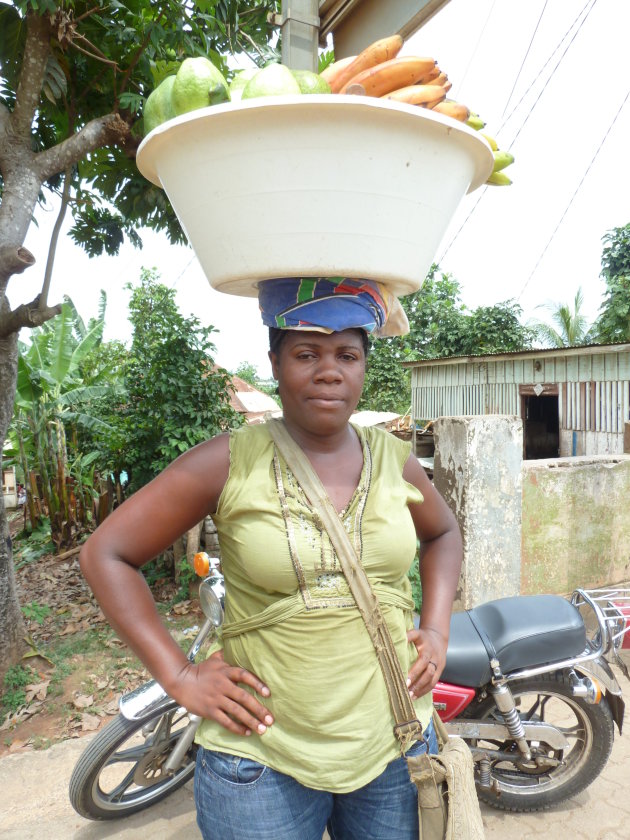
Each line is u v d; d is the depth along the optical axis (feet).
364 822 4.03
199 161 2.95
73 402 27.89
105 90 13.50
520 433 11.76
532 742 7.19
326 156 2.80
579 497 13.25
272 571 3.52
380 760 3.70
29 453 30.78
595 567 13.71
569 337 55.26
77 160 11.28
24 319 10.93
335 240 2.97
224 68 13.38
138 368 19.89
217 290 3.61
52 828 7.66
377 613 3.64
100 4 11.89
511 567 12.03
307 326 3.37
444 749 4.14
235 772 3.71
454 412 41.01
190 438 18.11
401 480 4.09
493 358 35.60
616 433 29.84
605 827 7.25
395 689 3.70
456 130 2.99
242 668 3.68
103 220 16.88
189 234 3.36
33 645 12.82
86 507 28.43
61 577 20.67
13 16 11.08
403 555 3.83
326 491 3.76
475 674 6.62
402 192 2.98
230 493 3.66
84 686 11.86
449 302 56.29
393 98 3.28
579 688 6.88
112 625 3.63
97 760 6.84
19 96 10.64
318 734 3.58
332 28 7.90
